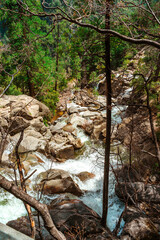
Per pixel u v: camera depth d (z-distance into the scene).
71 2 3.49
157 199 8.02
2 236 1.21
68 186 9.30
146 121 11.66
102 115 17.22
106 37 5.12
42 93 17.38
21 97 15.07
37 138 12.98
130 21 3.65
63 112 19.42
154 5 3.65
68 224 6.93
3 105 13.23
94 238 6.41
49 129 15.94
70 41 5.88
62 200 8.57
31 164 10.70
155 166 9.56
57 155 12.80
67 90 22.86
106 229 7.05
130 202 8.50
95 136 15.06
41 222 7.07
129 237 6.37
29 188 8.95
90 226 6.81
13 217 7.73
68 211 7.68
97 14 3.36
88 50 5.71
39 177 9.66
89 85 6.66
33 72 15.11
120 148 11.97
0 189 8.75
